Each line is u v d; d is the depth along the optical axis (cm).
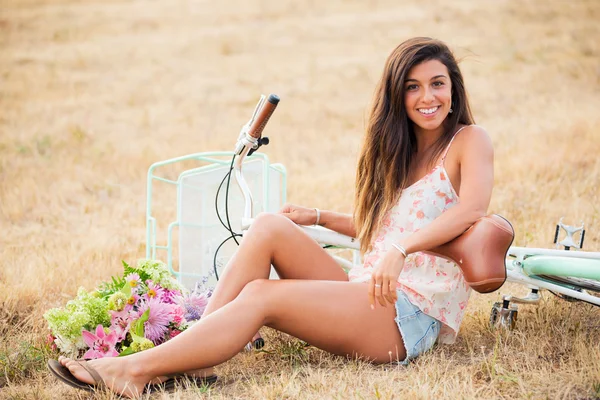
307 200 860
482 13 2055
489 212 736
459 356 416
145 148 1208
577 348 401
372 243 432
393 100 417
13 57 1941
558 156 897
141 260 467
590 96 1306
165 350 368
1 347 465
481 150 403
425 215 412
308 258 412
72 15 2389
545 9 2027
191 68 1822
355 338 392
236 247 532
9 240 774
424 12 2141
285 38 2033
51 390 398
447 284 407
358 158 440
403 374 383
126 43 2064
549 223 680
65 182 1032
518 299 450
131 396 365
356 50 1864
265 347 455
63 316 425
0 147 1223
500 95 1370
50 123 1391
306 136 1257
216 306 396
